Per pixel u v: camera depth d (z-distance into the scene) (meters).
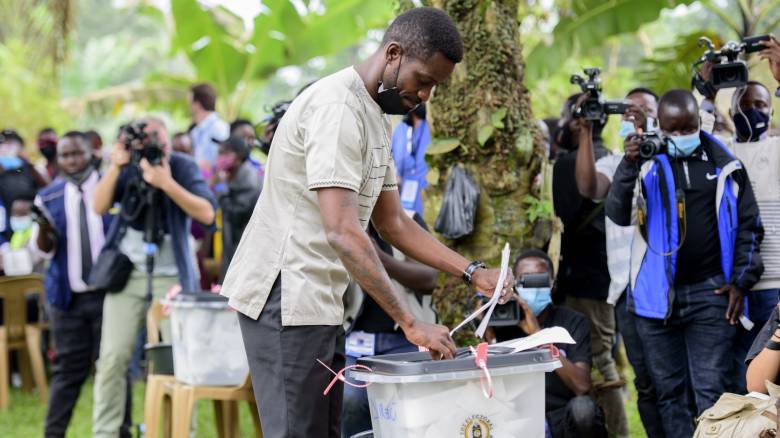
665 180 4.49
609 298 4.90
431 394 2.82
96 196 5.55
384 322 4.31
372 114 2.99
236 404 5.46
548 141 5.57
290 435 2.99
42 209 6.03
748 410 3.12
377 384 2.97
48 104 13.43
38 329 7.66
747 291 4.42
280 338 2.98
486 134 4.64
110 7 25.59
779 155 4.75
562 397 4.55
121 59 19.58
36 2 10.52
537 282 4.31
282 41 10.36
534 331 4.30
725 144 4.86
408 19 2.94
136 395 7.67
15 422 6.96
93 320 5.94
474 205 4.65
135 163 5.43
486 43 4.70
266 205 3.04
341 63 21.06
